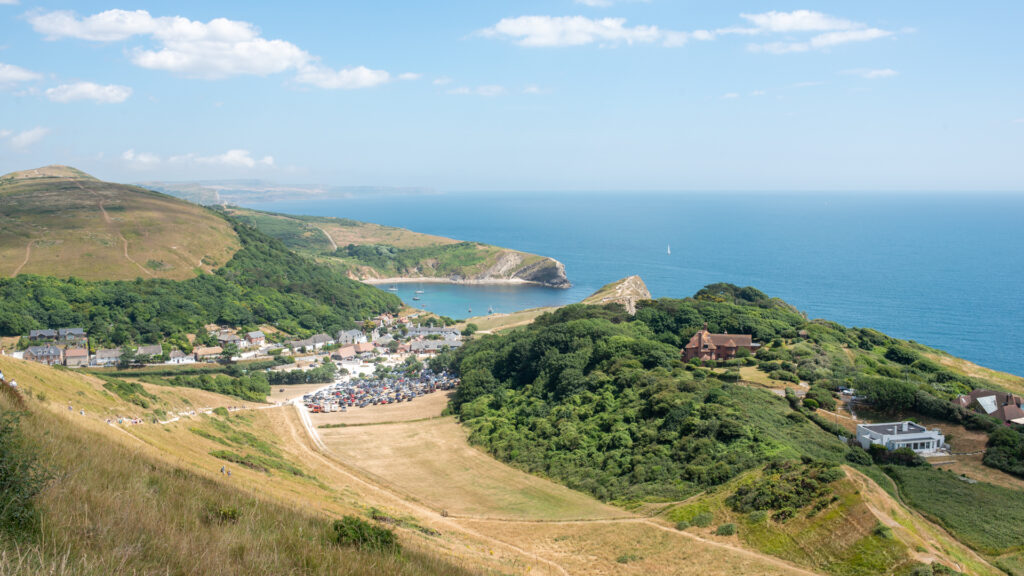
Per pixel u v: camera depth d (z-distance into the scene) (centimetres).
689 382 7906
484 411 9919
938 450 6347
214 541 1496
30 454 1452
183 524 1566
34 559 1091
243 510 1945
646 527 4991
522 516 5766
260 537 1664
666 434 6694
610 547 4731
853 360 9969
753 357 9938
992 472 5822
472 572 2208
